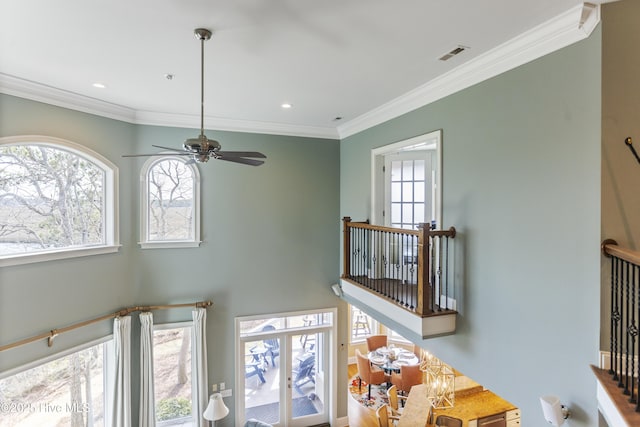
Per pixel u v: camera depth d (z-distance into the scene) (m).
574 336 2.40
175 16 2.44
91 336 4.39
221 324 5.43
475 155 3.26
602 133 2.24
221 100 4.38
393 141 4.57
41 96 3.84
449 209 3.60
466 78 3.33
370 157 5.17
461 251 3.43
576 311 2.39
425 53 3.02
